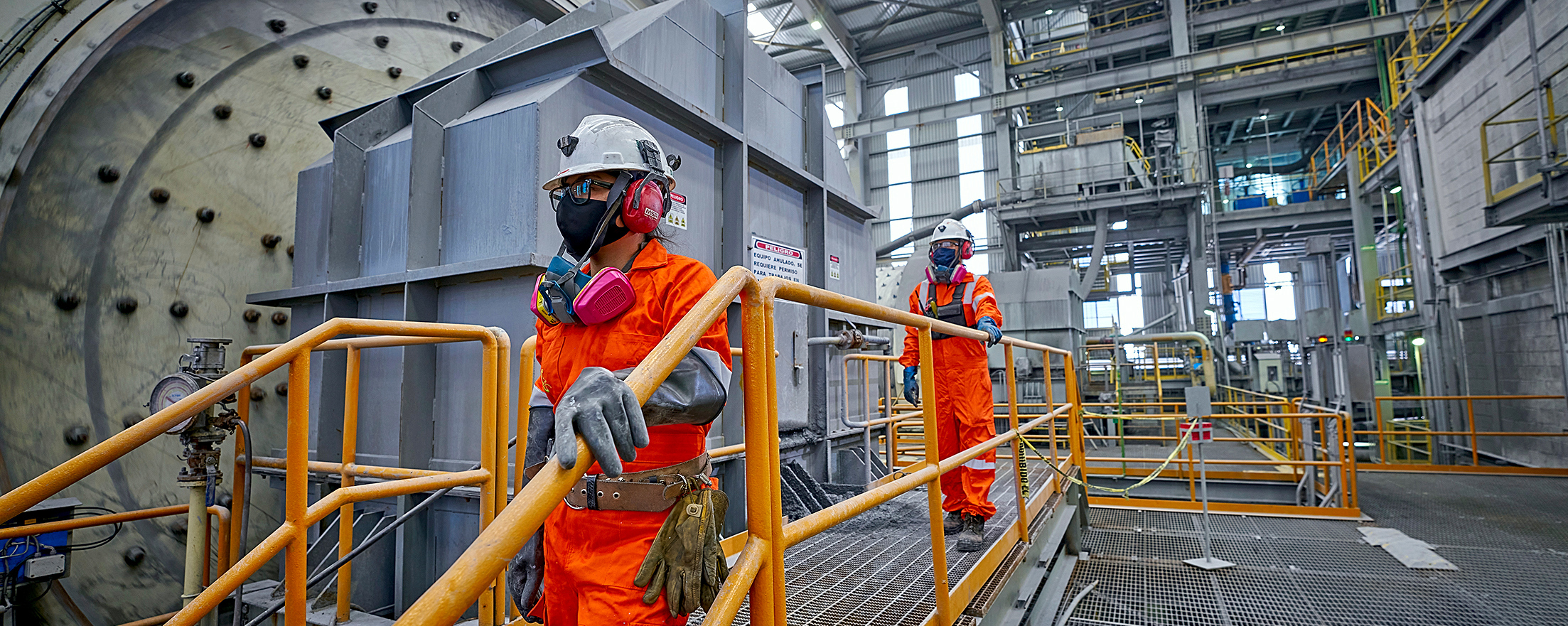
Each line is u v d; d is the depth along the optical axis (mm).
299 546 2100
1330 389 13453
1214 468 9023
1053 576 4379
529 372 2938
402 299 3859
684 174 4387
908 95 25547
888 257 25328
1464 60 12242
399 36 5953
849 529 4133
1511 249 11047
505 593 2936
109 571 4105
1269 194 24734
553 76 3953
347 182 4062
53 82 3959
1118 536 6066
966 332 2873
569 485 886
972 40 24516
